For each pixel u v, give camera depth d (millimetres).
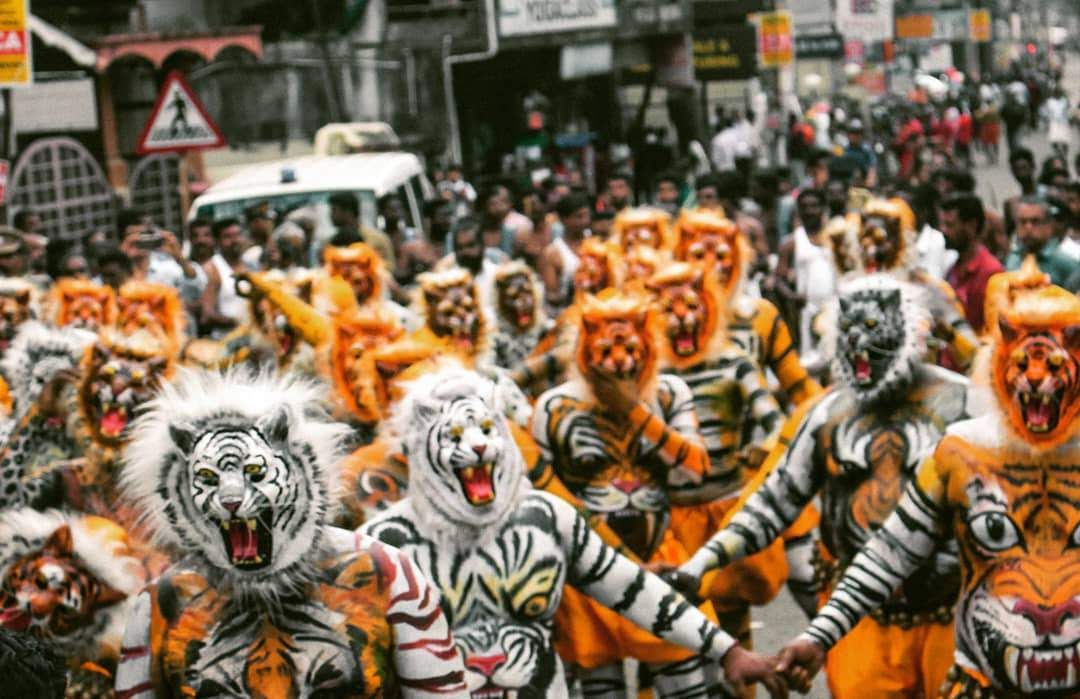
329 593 5477
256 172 21125
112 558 7219
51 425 8766
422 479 7031
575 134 36812
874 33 71625
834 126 52594
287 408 5422
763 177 21875
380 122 32938
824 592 8562
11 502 8680
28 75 18125
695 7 43469
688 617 7121
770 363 11453
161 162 27047
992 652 6996
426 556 7039
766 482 8508
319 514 5453
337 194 17766
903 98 71500
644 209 13602
